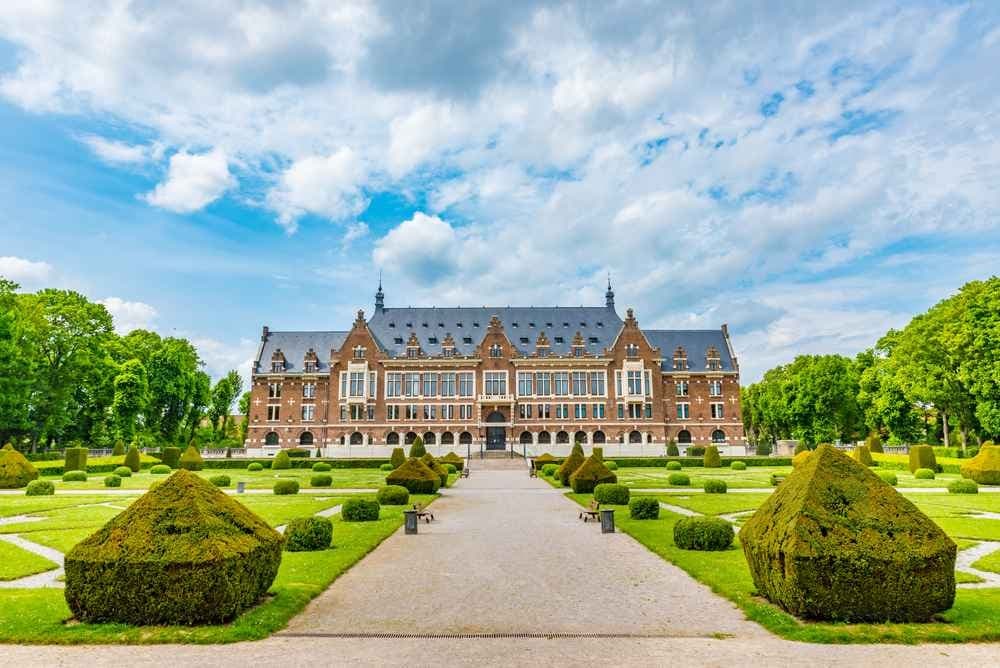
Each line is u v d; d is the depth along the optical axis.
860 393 85.12
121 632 12.38
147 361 94.06
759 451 90.81
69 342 72.94
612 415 97.31
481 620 13.88
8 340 61.06
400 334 101.62
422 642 12.34
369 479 55.75
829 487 13.70
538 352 99.06
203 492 14.23
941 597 12.85
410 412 96.50
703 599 15.56
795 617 13.27
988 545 22.22
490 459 86.25
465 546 23.02
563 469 49.72
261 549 14.16
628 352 99.06
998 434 61.41
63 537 24.38
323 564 19.22
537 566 19.56
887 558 12.75
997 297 59.69
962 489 39.28
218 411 118.00
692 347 103.69
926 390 69.06
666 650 11.78
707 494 39.97
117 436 81.00
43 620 13.05
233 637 12.26
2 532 25.70
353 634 12.84
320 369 100.75
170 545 12.96
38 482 40.44
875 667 10.79
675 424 98.94
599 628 13.26
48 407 72.38
